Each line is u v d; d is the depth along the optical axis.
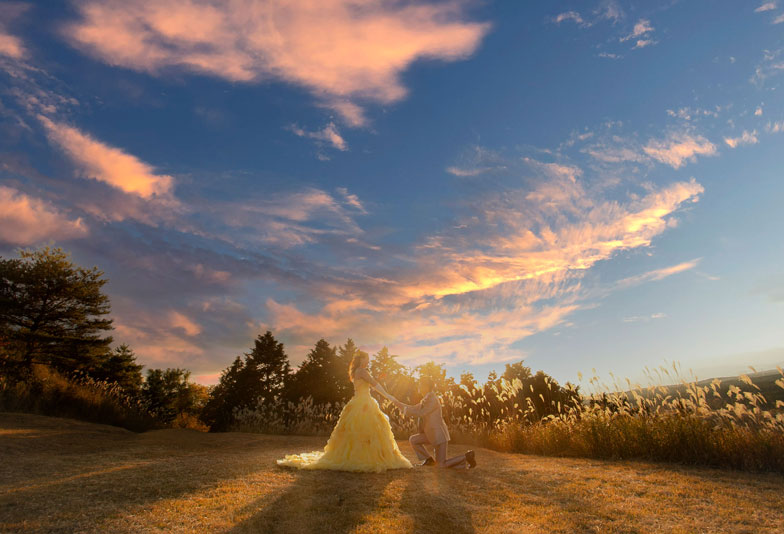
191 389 53.44
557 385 14.95
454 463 6.75
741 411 7.41
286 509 4.04
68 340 29.48
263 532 3.44
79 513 3.68
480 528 3.84
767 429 7.16
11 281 27.78
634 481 5.91
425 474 6.18
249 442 10.82
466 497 4.89
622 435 8.59
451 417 13.92
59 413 13.75
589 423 9.28
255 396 37.31
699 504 4.72
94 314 31.05
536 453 9.80
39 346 28.23
